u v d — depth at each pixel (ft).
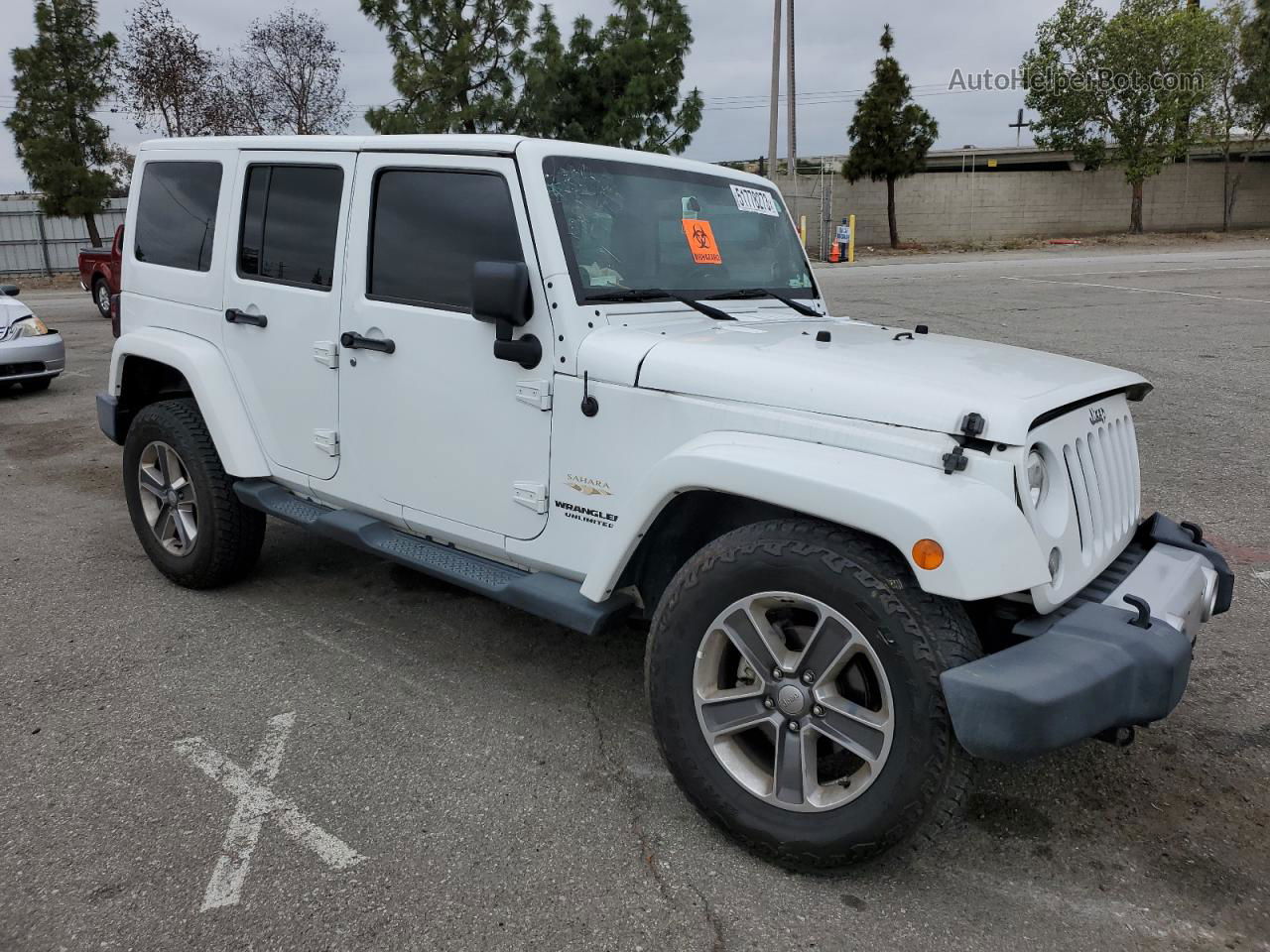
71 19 88.22
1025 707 6.95
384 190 11.37
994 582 7.17
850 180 106.42
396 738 10.75
